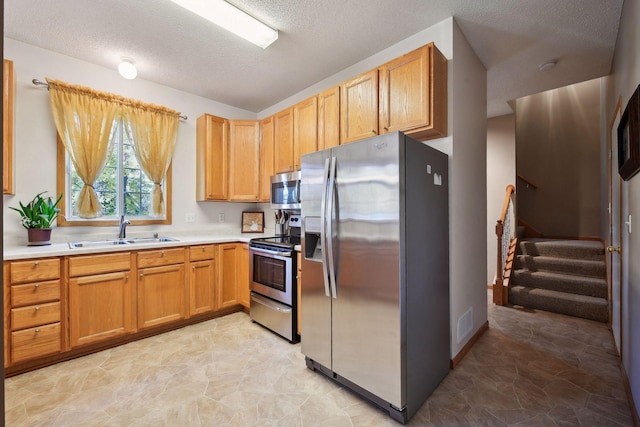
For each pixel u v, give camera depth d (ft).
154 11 7.54
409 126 7.44
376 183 6.12
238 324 10.57
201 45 8.99
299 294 9.11
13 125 8.34
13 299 7.19
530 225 18.07
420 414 6.03
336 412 6.07
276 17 7.72
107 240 10.28
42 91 9.15
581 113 16.98
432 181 6.97
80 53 9.41
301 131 10.71
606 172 12.19
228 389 6.78
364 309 6.33
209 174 12.06
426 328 6.61
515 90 11.79
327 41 8.79
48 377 7.23
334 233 6.88
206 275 10.72
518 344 8.98
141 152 10.87
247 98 12.94
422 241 6.53
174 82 11.41
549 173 17.71
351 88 8.81
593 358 8.12
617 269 8.64
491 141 15.24
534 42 8.71
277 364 7.85
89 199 9.71
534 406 6.23
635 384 5.94
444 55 7.86
